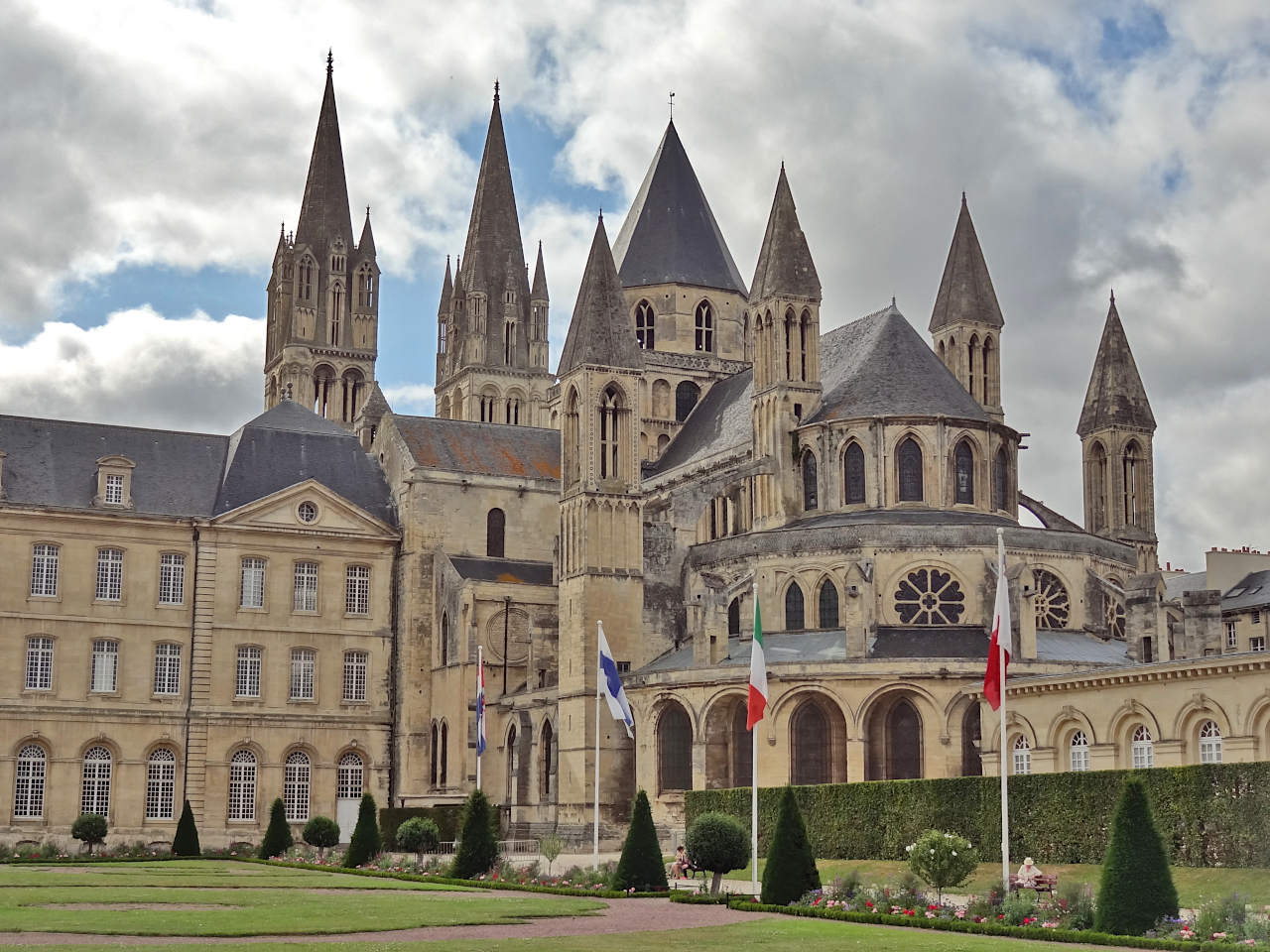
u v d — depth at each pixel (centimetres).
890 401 11481
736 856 6794
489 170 19562
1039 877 6519
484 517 13350
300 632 12744
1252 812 6694
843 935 4891
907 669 9694
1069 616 10725
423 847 9669
